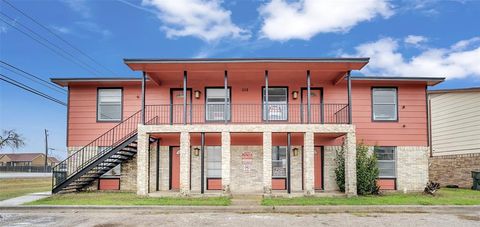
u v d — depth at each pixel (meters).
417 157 18.02
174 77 17.84
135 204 12.97
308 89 16.00
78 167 17.22
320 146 18.02
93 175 17.53
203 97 18.28
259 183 17.72
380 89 18.33
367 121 18.09
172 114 18.19
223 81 18.36
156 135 17.05
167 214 11.91
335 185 17.67
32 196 15.72
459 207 12.51
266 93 16.05
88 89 18.66
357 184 15.94
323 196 15.14
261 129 15.65
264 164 15.48
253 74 17.17
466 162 20.31
